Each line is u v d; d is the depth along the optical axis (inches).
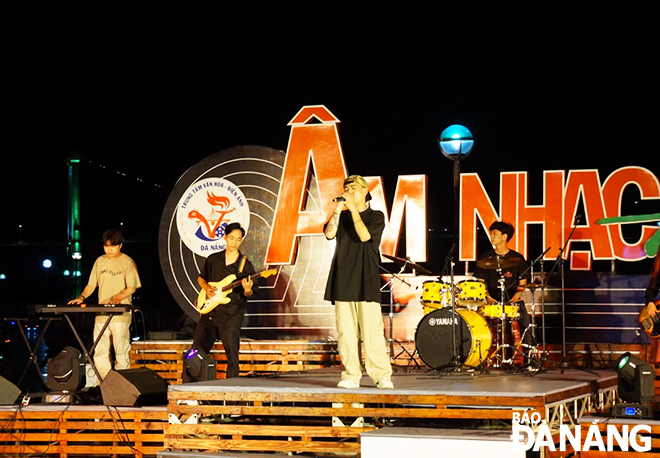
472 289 327.3
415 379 298.0
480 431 248.2
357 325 273.3
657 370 368.2
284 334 437.7
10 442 323.9
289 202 438.6
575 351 390.3
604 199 403.5
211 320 349.7
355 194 261.4
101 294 369.4
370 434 246.1
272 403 302.5
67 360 339.6
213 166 454.6
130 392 317.7
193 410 284.8
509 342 343.6
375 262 264.7
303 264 438.3
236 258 353.7
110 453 316.5
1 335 677.3
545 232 409.4
